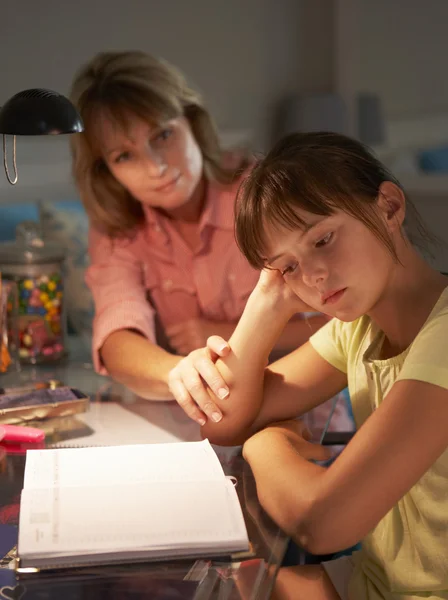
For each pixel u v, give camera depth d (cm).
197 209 196
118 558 90
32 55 302
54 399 139
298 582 124
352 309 108
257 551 94
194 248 199
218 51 368
